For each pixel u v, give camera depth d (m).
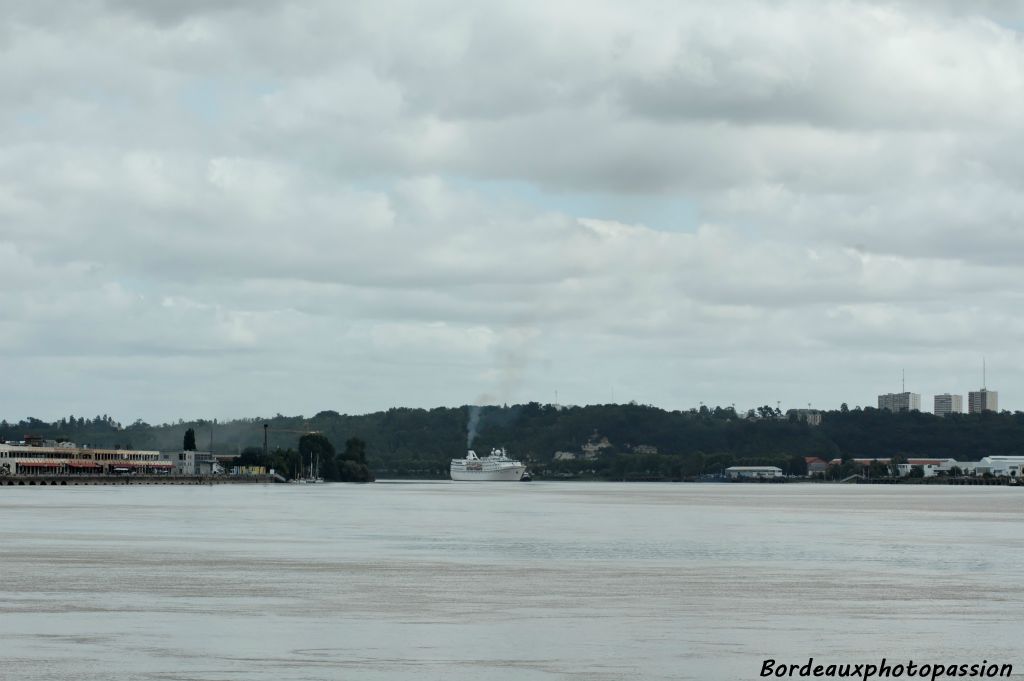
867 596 162.62
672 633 131.50
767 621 140.00
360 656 117.38
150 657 116.19
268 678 107.44
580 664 114.38
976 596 163.25
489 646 123.00
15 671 109.69
